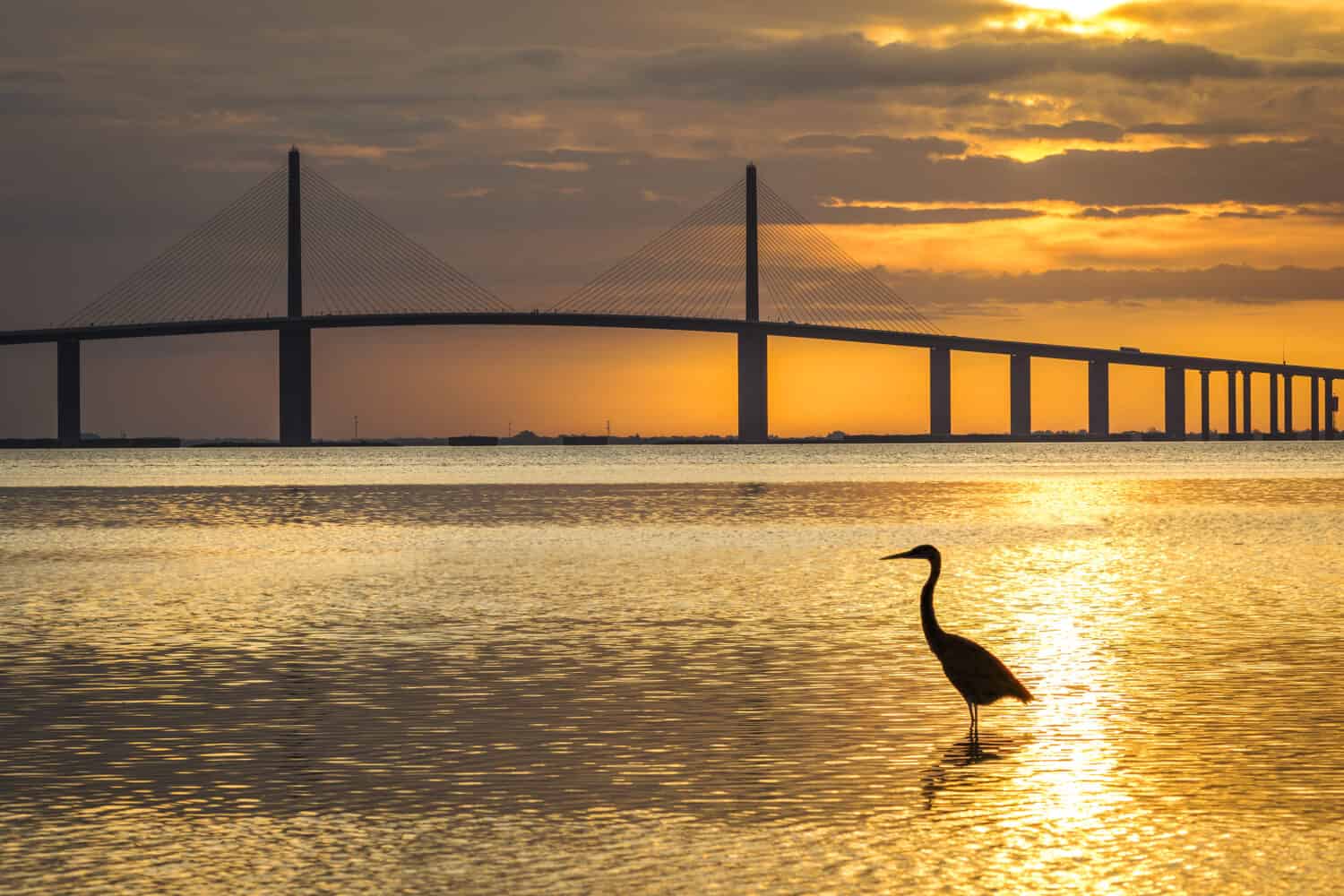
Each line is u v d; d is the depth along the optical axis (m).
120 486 124.81
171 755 18.81
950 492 105.25
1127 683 23.38
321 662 25.73
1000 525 65.94
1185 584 38.75
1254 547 51.81
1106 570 43.06
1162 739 19.36
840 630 29.59
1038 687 23.00
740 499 93.94
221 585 39.31
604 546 53.25
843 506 84.12
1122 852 14.66
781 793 16.86
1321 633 28.94
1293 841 14.96
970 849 14.80
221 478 148.25
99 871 14.24
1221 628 29.67
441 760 18.50
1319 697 22.11
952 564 45.06
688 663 25.47
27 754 18.95
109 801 16.69
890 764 18.14
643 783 17.33
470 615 32.38
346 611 33.16
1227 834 15.23
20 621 31.62
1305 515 73.12
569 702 22.08
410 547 52.81
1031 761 18.27
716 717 20.92
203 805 16.53
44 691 23.16
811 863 14.38
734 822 15.77
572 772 17.84
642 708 21.59
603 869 14.23
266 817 16.03
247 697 22.58
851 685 23.30
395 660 25.89
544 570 43.31
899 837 15.20
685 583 39.12
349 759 18.58
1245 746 18.94
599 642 27.91
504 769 18.03
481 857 14.63
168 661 25.92
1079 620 31.12
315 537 59.06
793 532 61.03
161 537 59.69
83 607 34.19
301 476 155.00
